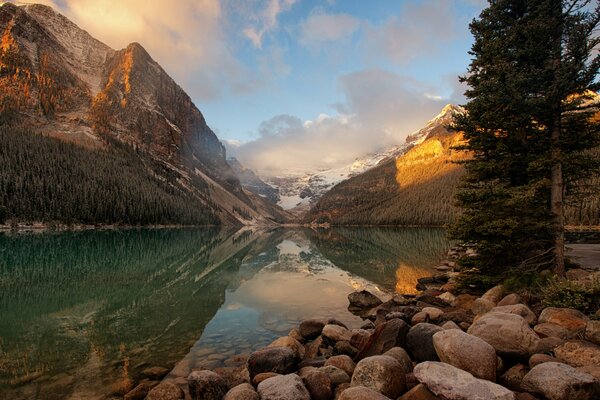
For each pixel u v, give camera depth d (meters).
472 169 15.28
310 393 6.78
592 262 18.23
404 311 13.16
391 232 108.31
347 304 17.03
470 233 14.88
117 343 11.30
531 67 12.99
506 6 14.58
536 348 6.63
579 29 11.84
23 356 10.09
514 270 13.51
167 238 73.56
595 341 6.73
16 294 18.83
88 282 22.69
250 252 48.31
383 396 5.44
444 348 6.53
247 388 6.62
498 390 5.10
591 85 12.15
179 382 8.43
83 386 8.17
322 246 59.72
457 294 15.65
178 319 14.30
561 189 13.16
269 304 17.03
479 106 14.16
